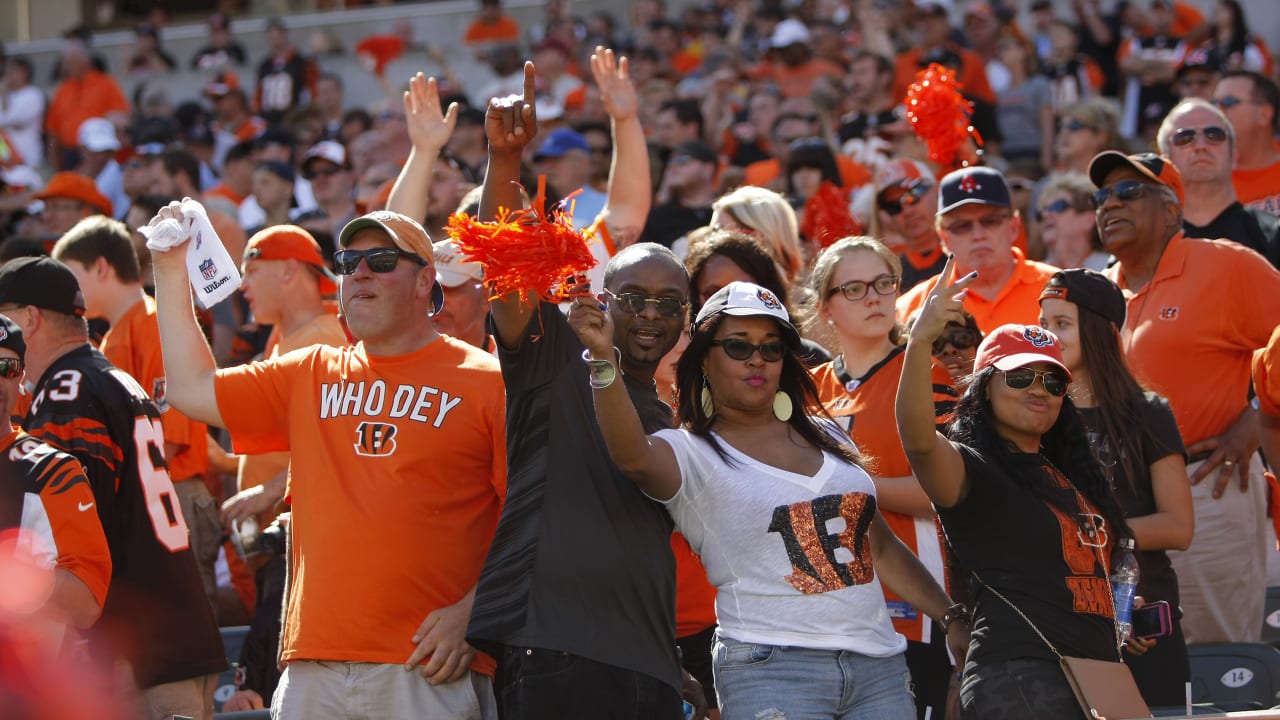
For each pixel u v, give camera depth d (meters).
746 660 13.91
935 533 17.53
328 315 21.38
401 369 15.86
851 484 14.49
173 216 16.58
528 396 14.35
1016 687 13.95
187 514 22.08
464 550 15.38
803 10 54.19
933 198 24.11
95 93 58.09
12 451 15.87
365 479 15.34
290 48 58.16
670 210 29.41
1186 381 20.30
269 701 19.56
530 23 64.50
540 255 12.89
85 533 15.80
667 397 18.42
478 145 33.78
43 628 15.47
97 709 16.33
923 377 14.09
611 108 20.83
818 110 38.22
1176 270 20.56
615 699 13.51
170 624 17.41
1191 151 23.16
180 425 21.81
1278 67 47.22
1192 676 18.36
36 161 58.81
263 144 38.69
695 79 46.56
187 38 68.69
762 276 19.03
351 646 14.98
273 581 20.11
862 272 17.91
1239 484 19.86
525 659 13.60
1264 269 20.36
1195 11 48.19
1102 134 30.72
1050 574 14.30
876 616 14.32
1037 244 29.69
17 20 82.75
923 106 21.55
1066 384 14.90
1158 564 17.00
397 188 20.22
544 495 14.08
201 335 16.62
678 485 14.09
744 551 14.11
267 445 16.44
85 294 21.97
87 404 17.28
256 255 21.25
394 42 54.94
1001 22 48.56
